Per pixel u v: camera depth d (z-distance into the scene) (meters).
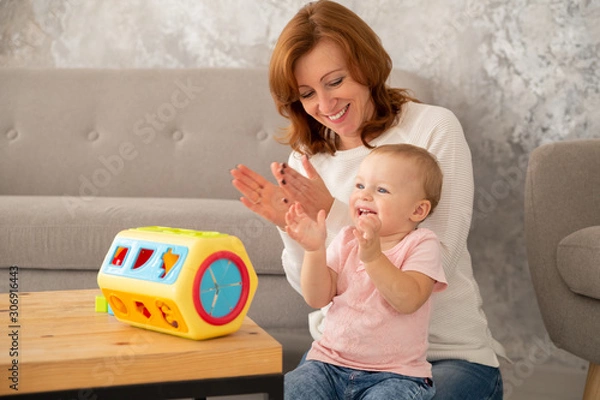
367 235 1.16
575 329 1.93
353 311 1.29
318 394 1.26
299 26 1.46
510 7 2.68
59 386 0.98
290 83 1.48
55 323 1.19
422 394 1.23
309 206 1.38
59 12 2.99
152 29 2.98
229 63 2.96
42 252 2.17
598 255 1.82
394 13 2.80
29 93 2.80
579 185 2.13
